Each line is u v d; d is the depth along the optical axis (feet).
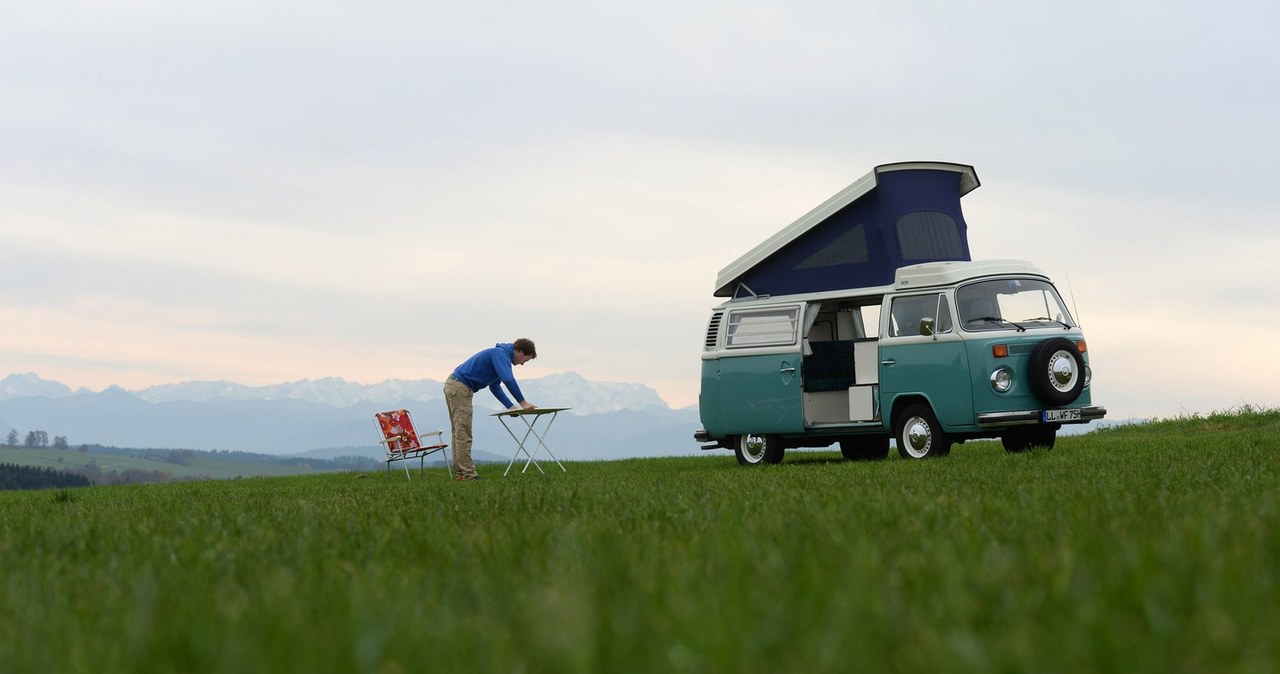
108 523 24.21
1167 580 10.07
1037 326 49.83
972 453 52.49
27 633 10.11
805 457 66.64
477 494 30.89
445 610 10.17
